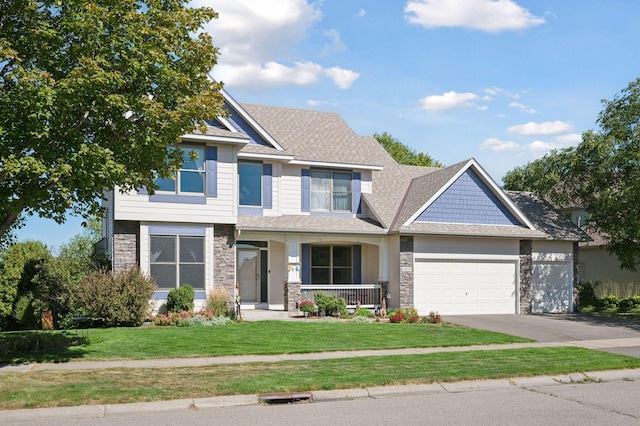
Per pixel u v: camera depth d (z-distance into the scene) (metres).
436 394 11.12
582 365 13.56
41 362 13.16
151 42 12.08
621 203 25.72
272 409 9.76
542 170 32.25
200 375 11.75
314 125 29.55
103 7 11.73
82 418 9.09
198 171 22.69
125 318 19.84
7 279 21.23
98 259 23.59
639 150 25.91
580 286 30.83
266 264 26.05
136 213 21.66
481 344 17.08
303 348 15.49
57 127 11.09
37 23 11.41
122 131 12.30
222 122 23.41
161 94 12.91
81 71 10.81
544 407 9.96
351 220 26.72
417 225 25.45
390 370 12.51
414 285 25.58
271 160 25.69
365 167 27.47
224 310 21.80
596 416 9.32
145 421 8.88
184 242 22.52
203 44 13.04
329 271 27.12
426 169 32.34
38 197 11.43
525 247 27.72
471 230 26.19
